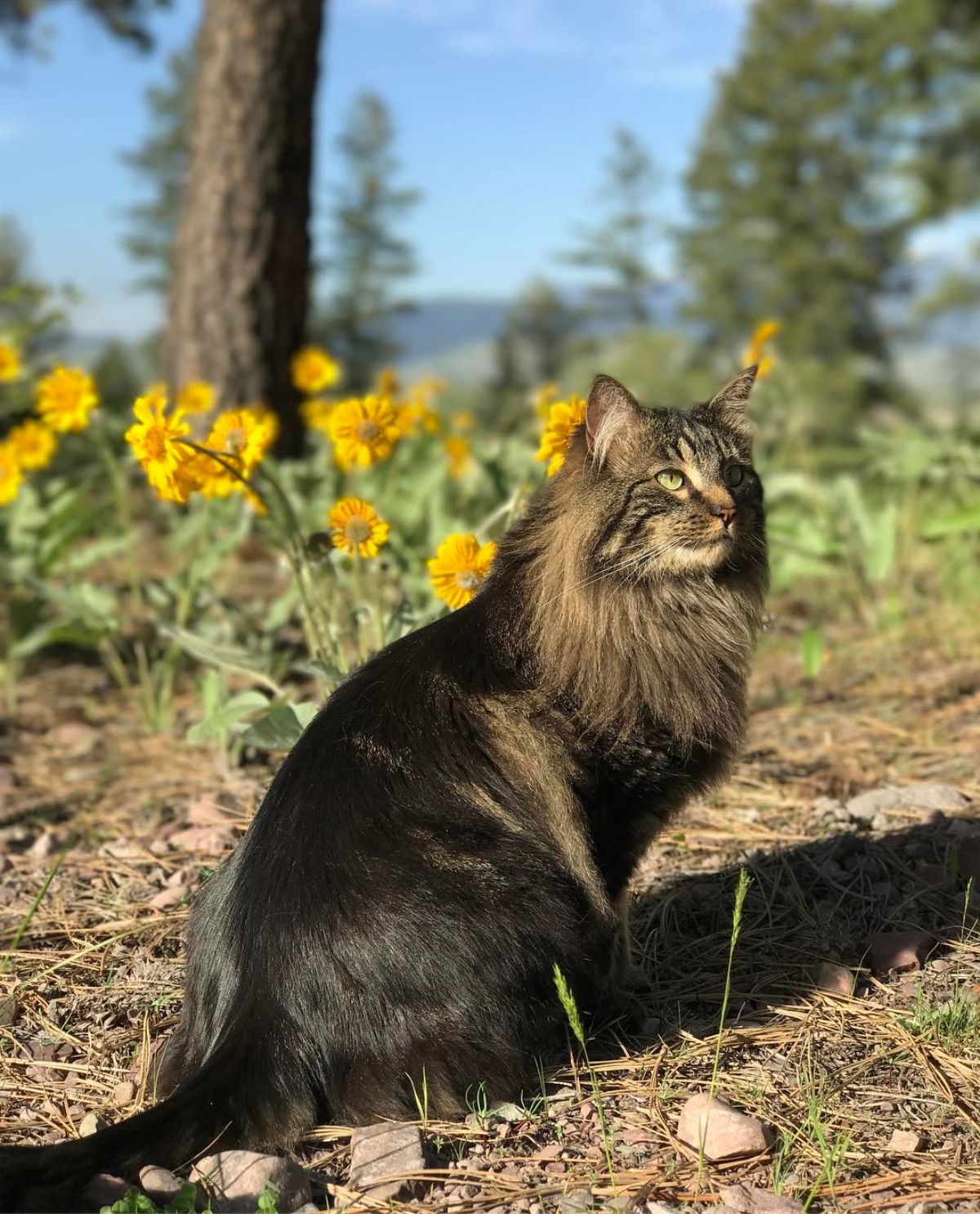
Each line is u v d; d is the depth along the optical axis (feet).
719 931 3.19
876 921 3.16
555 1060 2.66
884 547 5.60
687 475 2.87
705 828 3.76
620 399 2.89
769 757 4.31
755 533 3.10
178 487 3.30
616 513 2.82
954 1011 2.62
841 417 33.37
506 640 2.78
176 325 7.81
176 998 2.90
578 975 2.61
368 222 49.96
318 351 6.07
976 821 3.60
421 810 2.49
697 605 2.91
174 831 3.87
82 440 7.33
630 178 54.54
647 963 3.08
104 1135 2.07
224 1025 2.36
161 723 4.90
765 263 41.16
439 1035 2.34
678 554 2.84
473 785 2.56
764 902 3.29
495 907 2.41
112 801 4.18
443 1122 2.34
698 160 42.78
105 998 2.93
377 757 2.55
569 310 56.75
